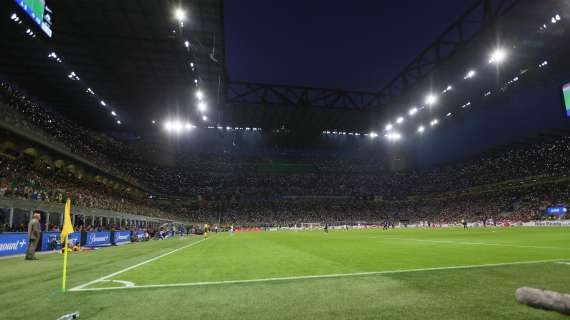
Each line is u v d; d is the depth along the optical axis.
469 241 20.11
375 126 82.69
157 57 42.38
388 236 30.66
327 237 31.31
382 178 96.00
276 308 4.98
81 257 14.04
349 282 6.95
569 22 42.06
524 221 54.69
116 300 5.65
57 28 35.94
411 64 60.00
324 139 99.88
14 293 6.34
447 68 53.88
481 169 79.56
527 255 11.48
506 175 71.00
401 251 14.34
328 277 7.62
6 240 15.34
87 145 53.25
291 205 82.75
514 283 6.53
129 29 36.44
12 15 26.84
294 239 28.47
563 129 68.56
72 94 53.75
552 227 44.50
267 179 89.81
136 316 4.68
